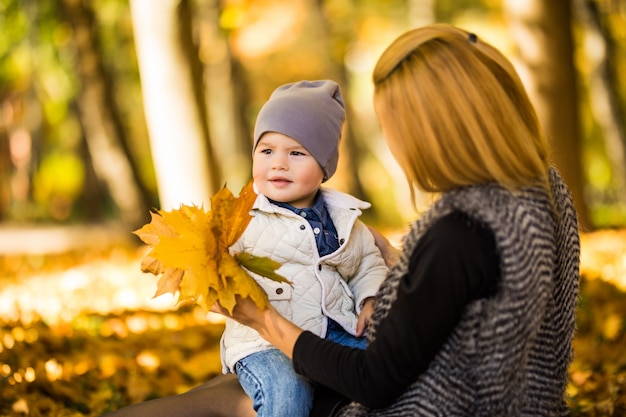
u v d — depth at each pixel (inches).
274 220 149.3
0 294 416.8
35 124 1181.7
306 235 148.2
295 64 1315.2
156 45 511.5
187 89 515.2
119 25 943.7
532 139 120.4
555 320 124.3
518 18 601.0
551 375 123.0
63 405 217.9
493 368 112.7
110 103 728.3
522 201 114.3
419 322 113.3
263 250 147.1
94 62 714.2
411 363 115.0
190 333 309.7
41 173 1237.7
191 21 519.8
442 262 111.7
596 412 207.9
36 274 506.6
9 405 207.8
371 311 149.3
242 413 141.3
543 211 115.7
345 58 1088.8
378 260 158.9
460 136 115.7
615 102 971.9
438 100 116.3
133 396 230.4
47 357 253.3
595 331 290.4
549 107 596.4
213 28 1015.6
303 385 138.9
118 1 884.0
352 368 120.2
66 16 714.8
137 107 1205.1
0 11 855.7
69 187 1254.9
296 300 146.4
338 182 1146.7
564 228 124.4
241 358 144.0
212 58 1138.7
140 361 261.9
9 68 966.4
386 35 1163.3
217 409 142.9
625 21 1027.9
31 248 724.7
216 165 533.0
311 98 154.0
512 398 116.1
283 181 150.4
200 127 520.7
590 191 1246.3
